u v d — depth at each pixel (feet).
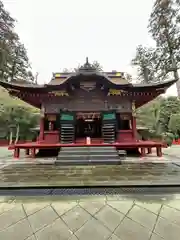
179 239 6.71
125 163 21.94
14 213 8.75
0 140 64.54
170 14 71.67
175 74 76.64
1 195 11.00
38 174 16.14
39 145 26.30
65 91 30.60
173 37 73.20
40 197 10.61
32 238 6.88
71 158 22.45
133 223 7.82
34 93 30.83
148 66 86.43
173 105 72.08
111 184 12.30
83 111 31.99
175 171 16.81
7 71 101.45
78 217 8.36
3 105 70.64
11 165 21.36
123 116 32.48
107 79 28.68
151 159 24.80
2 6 88.94
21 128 68.74
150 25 81.41
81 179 13.97
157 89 30.17
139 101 35.27
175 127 62.34
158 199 10.16
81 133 42.57
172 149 41.29
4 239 6.82
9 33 94.63
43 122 31.19
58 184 12.44
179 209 8.95
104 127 30.32
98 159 22.13
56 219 8.21
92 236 6.94
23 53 117.19
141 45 88.79
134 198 10.34
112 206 9.38
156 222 7.88
